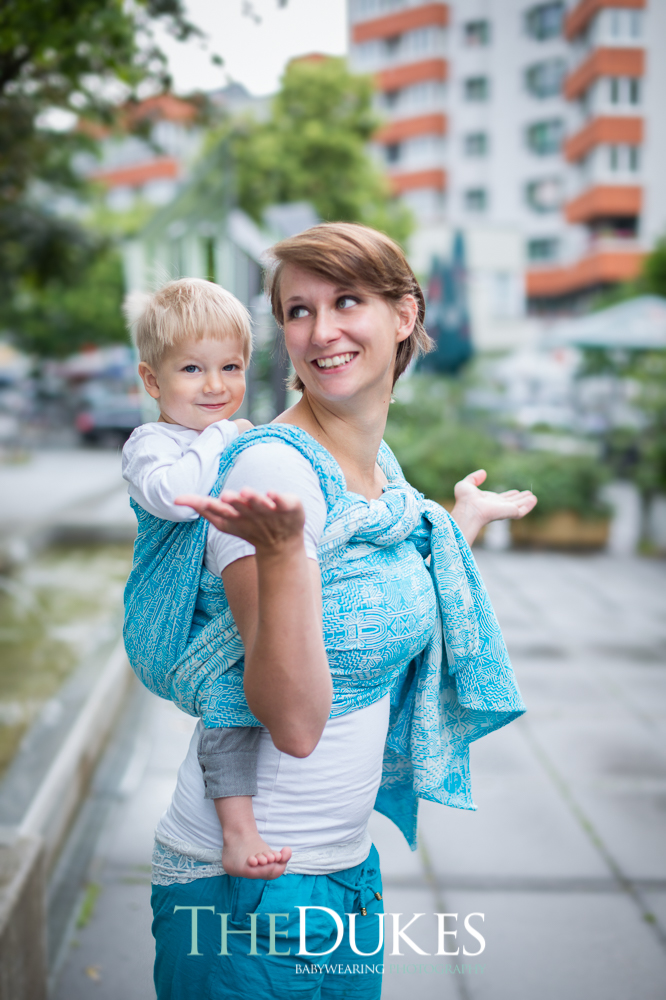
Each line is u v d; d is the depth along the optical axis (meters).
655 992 2.54
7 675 5.24
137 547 1.45
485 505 1.81
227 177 7.47
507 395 19.39
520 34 33.00
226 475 1.29
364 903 1.44
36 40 3.61
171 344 1.45
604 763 4.22
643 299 13.75
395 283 1.34
